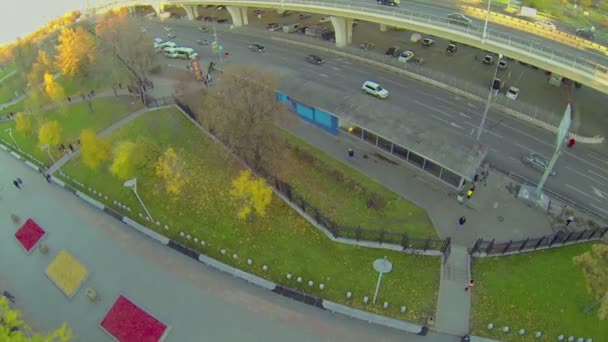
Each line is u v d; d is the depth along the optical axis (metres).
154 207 45.22
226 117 43.31
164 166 43.00
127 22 66.12
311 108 52.34
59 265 41.66
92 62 63.94
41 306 38.12
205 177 47.19
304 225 40.44
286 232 40.16
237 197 43.25
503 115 53.28
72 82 70.56
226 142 49.44
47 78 60.22
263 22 89.31
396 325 32.19
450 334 31.42
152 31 91.12
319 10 69.88
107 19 74.56
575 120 51.41
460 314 32.31
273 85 49.62
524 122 51.78
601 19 52.34
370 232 37.94
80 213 47.50
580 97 56.06
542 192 41.69
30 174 55.34
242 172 41.31
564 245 36.31
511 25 53.19
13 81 76.81
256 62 71.31
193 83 65.62
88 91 67.62
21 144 61.25
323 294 34.94
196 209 43.94
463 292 33.62
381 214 40.69
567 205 40.03
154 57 66.69
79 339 35.03
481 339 30.64
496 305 32.53
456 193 42.16
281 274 36.91
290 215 41.56
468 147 42.50
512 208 40.19
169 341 33.53
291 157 48.22
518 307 32.28
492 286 33.75
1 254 44.31
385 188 43.44
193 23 93.06
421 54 69.62
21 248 44.59
